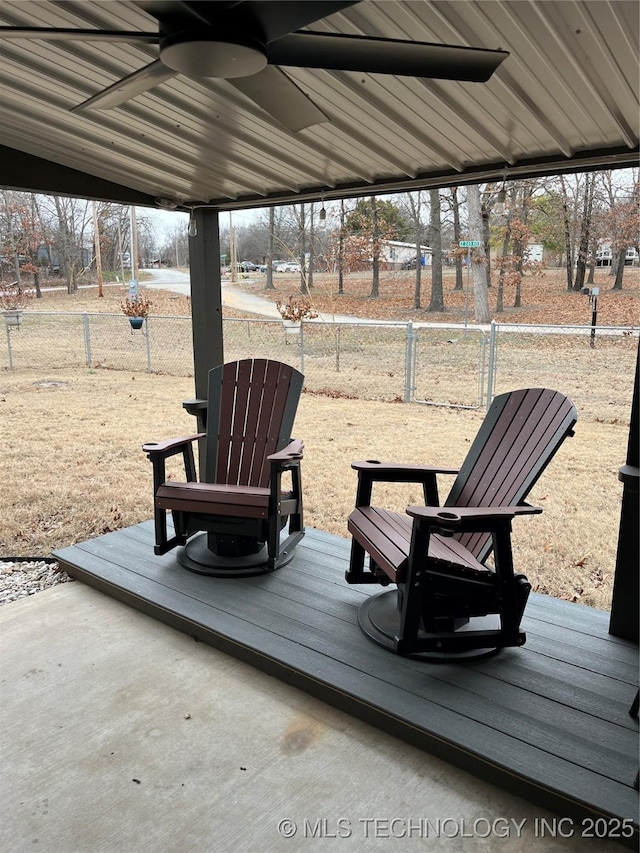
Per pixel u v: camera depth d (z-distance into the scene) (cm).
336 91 231
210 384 363
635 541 247
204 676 246
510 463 267
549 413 262
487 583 237
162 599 286
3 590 321
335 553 341
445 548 258
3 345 1225
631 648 249
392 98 234
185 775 195
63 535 407
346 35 142
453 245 1352
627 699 216
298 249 1467
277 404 352
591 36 183
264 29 141
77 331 1322
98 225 1731
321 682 227
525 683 225
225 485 332
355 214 1376
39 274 1636
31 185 324
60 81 240
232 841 171
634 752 190
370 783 192
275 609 277
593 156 276
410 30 188
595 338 914
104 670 249
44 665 252
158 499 318
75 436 649
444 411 740
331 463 554
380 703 213
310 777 195
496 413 291
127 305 1112
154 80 164
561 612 277
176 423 701
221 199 395
